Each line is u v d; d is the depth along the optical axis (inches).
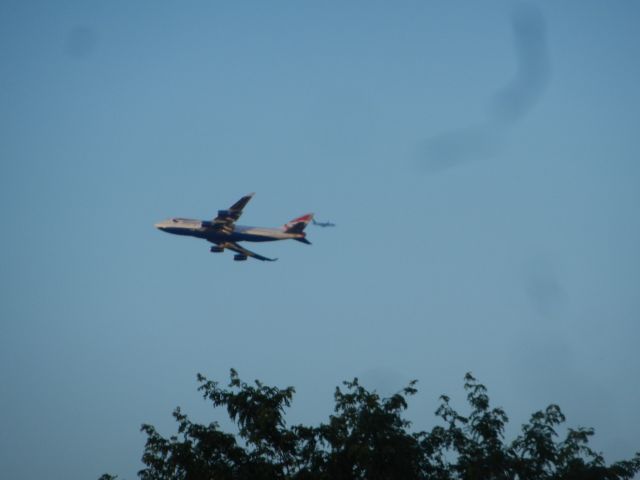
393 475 5196.9
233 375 5536.4
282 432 5319.9
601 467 5438.0
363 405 5467.5
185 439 5280.5
